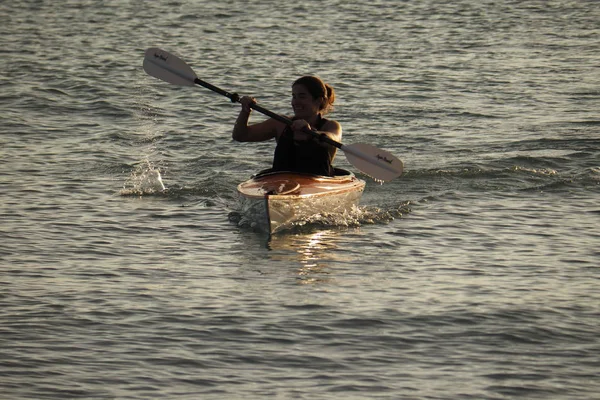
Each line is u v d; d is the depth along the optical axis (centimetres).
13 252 3341
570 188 4359
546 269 3222
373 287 3030
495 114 6247
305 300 2897
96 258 3306
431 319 2748
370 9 11938
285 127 3891
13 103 6375
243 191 3750
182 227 3731
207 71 7850
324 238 3612
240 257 3353
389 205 4094
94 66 7969
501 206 4059
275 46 9212
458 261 3316
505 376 2388
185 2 12456
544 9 12125
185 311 2788
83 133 5572
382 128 5819
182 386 2305
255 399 2244
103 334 2606
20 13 11394
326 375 2380
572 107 6475
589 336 2639
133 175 4566
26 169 4625
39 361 2423
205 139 5469
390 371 2408
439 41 9644
